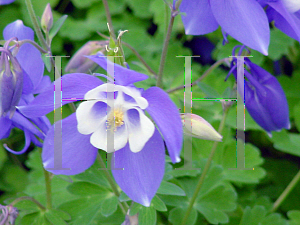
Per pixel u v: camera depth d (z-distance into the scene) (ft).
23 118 0.83
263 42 0.79
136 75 0.72
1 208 0.89
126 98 0.77
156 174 0.77
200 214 1.22
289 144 1.34
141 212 0.91
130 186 0.77
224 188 1.15
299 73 1.56
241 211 1.25
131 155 0.78
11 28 0.91
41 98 0.73
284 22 0.87
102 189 1.06
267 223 1.18
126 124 0.78
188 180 1.17
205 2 0.90
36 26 0.94
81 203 1.05
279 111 0.93
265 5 0.85
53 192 1.22
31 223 1.01
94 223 1.12
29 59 0.90
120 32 0.81
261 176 1.25
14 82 0.79
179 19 1.54
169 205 1.15
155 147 0.78
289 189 1.28
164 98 0.71
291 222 1.19
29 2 0.92
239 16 0.80
